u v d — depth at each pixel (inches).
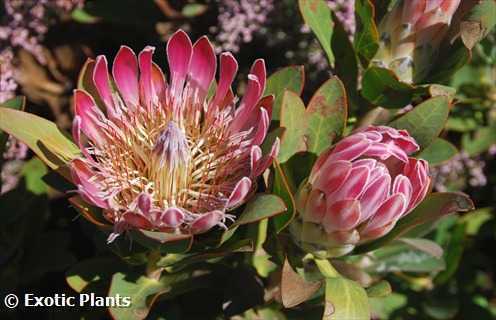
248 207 20.1
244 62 29.5
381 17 23.8
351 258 24.9
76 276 22.7
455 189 31.2
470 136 30.7
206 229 20.0
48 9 28.6
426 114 22.0
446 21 22.5
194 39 29.7
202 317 24.0
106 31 30.2
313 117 22.0
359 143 20.2
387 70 22.6
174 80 21.3
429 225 23.0
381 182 20.0
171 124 20.3
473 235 31.5
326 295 20.6
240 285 23.0
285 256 21.2
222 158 20.9
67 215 28.6
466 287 31.4
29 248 25.0
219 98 21.2
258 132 19.9
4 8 28.1
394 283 29.5
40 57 28.4
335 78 21.8
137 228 19.8
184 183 20.8
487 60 30.1
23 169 26.0
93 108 20.6
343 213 20.3
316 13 23.7
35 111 29.1
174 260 21.3
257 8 28.3
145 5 29.6
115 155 20.8
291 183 21.8
